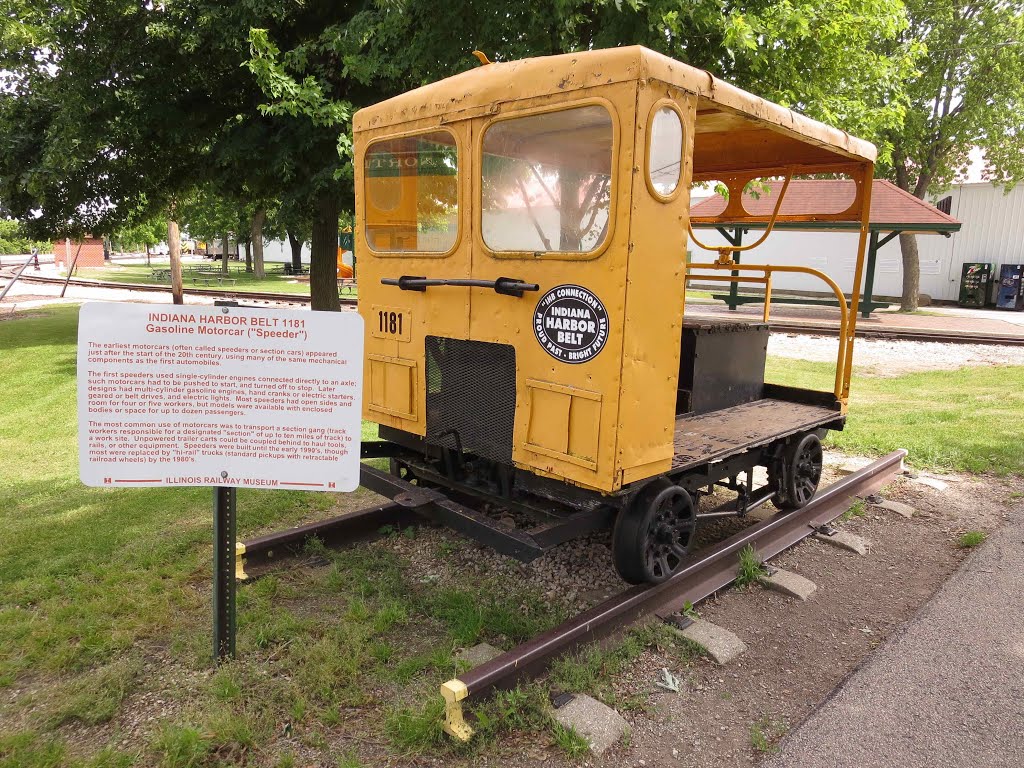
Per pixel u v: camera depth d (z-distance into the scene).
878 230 15.59
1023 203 24.36
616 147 2.88
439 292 3.72
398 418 4.07
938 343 14.24
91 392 2.62
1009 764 2.59
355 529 4.36
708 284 30.16
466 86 3.50
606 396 2.99
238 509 4.80
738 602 3.84
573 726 2.67
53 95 10.30
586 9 6.77
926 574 4.24
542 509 3.53
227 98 10.41
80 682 2.87
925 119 21.31
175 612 3.46
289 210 10.20
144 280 31.69
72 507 4.92
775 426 4.54
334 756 2.54
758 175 5.75
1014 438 7.02
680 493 3.67
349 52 7.32
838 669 3.23
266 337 2.68
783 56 7.68
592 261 3.00
